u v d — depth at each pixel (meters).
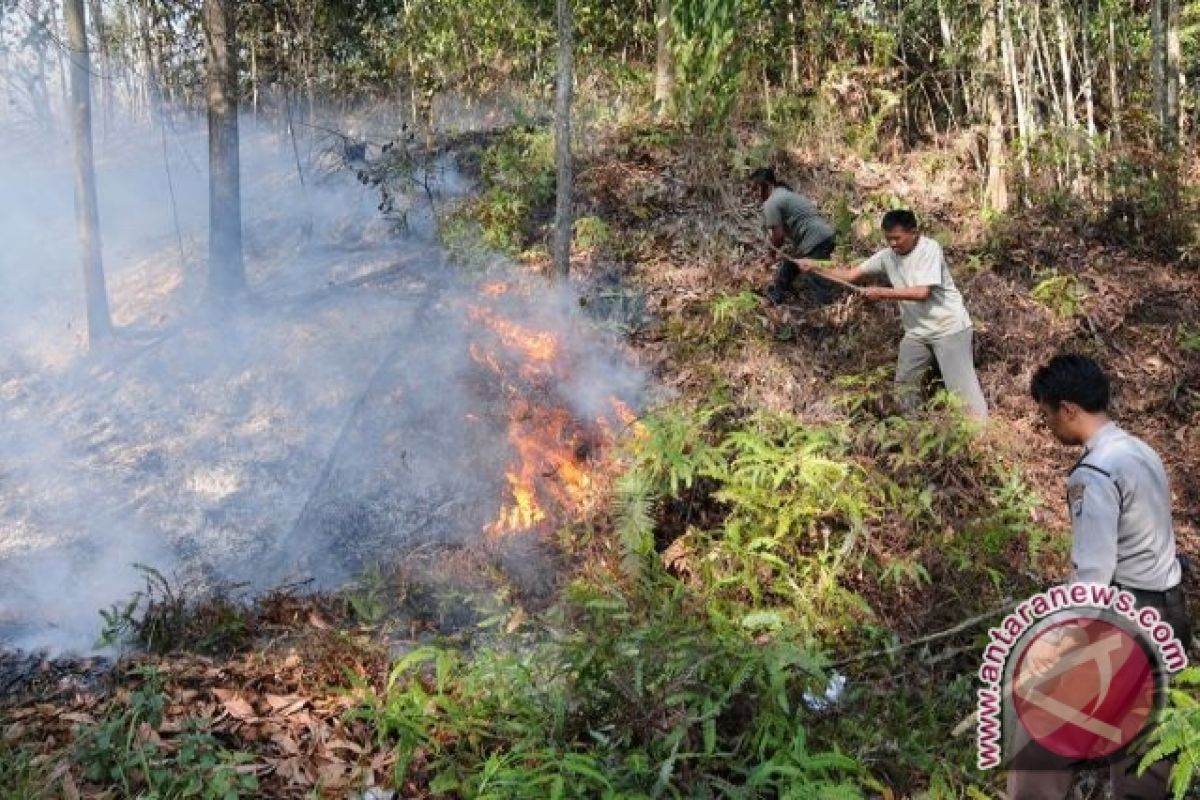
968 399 5.00
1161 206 7.36
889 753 3.02
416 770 3.08
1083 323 6.18
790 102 9.10
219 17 7.11
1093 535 2.54
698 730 2.99
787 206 6.21
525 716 3.15
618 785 2.77
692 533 4.17
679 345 5.70
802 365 5.57
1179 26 9.80
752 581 3.85
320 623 3.91
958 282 6.46
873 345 5.73
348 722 3.29
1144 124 7.92
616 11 11.02
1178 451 5.11
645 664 3.10
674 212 7.47
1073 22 9.09
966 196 8.15
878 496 4.30
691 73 8.65
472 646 3.78
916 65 10.01
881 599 3.90
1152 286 6.64
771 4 9.16
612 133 8.83
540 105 9.95
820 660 3.14
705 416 4.60
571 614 3.79
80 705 3.45
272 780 3.04
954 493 4.50
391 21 11.97
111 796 2.92
